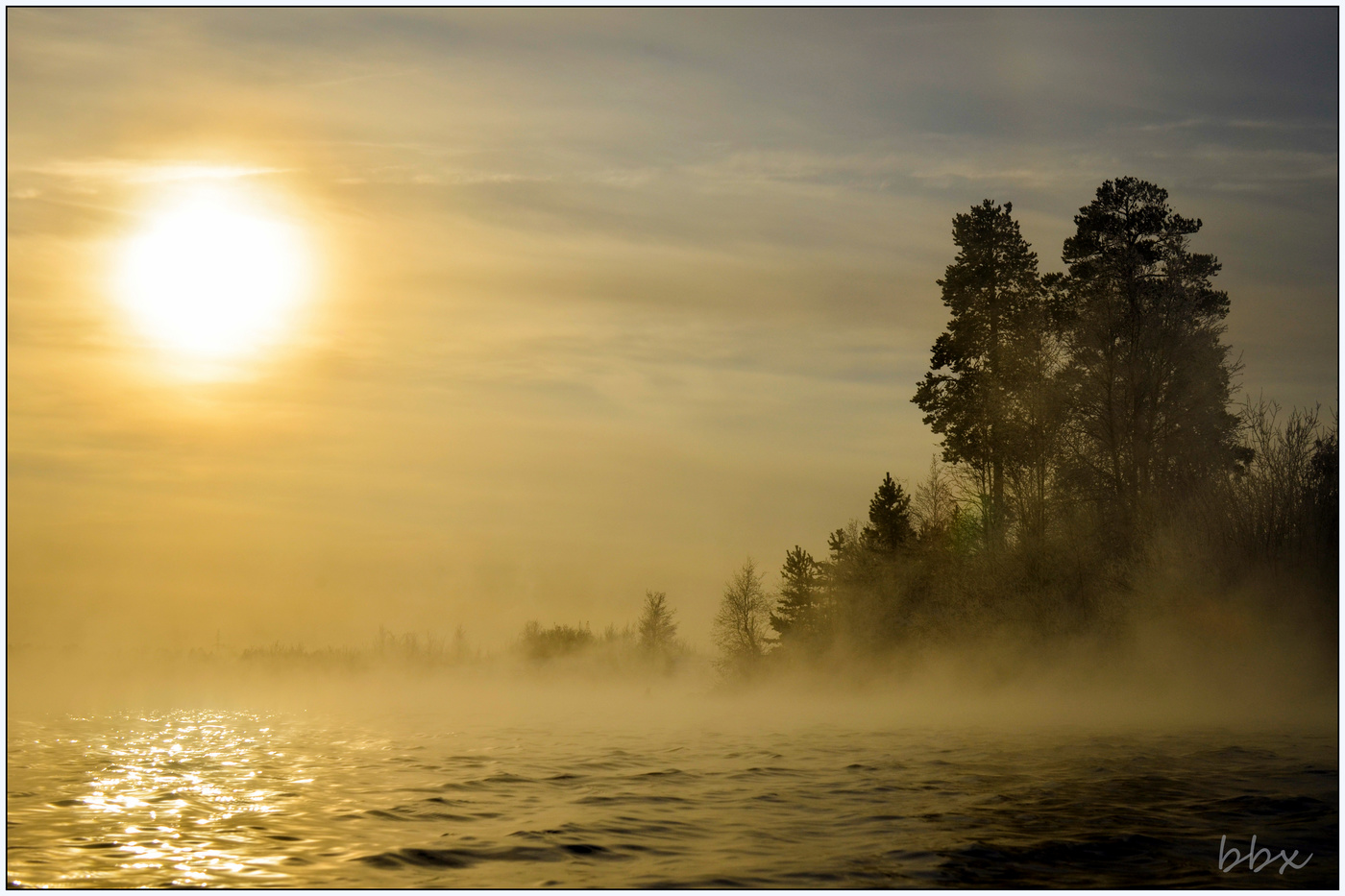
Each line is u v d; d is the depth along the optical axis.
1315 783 17.00
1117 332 51.16
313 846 13.57
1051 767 19.73
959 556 57.16
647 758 24.88
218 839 14.05
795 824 14.52
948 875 11.38
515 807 16.70
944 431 56.72
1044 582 49.41
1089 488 51.12
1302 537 40.41
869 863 11.97
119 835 14.38
